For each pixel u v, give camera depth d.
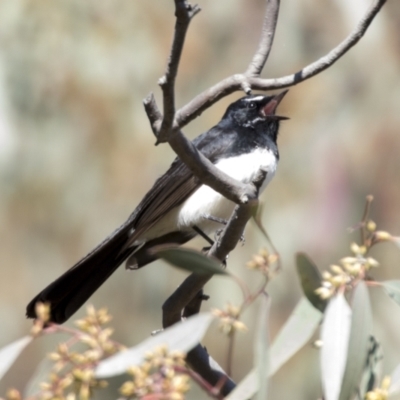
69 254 12.45
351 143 12.12
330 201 11.91
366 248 4.88
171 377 4.11
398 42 12.23
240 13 12.51
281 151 12.20
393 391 4.94
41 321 4.29
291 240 11.72
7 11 12.28
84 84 12.35
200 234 8.75
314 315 5.04
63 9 12.41
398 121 12.12
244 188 5.75
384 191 12.01
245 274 11.53
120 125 12.44
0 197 12.39
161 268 12.51
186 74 12.27
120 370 4.17
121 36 12.55
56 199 12.47
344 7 12.14
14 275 12.39
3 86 12.14
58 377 4.12
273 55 12.28
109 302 12.45
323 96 12.31
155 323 12.38
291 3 12.31
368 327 4.68
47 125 12.38
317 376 11.38
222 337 11.71
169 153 12.40
